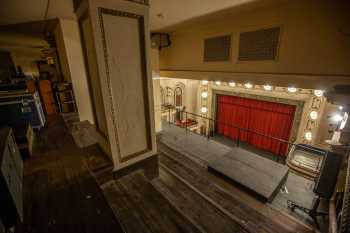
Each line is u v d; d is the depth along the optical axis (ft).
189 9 8.75
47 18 9.27
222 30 11.07
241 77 10.57
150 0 7.43
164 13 9.40
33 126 8.49
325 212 7.82
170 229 4.33
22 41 15.85
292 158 13.99
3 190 3.67
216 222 6.46
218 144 14.67
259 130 20.45
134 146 5.91
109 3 4.32
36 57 26.18
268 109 19.07
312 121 15.26
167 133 16.85
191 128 24.67
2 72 16.42
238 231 6.15
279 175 9.96
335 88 6.75
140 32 5.07
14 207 3.85
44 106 11.17
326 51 7.34
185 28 13.34
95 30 4.26
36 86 10.86
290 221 7.32
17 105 7.89
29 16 8.61
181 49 14.51
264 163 11.18
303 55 8.02
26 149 6.25
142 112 5.78
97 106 5.83
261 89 18.29
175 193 8.21
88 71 5.68
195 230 4.30
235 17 10.15
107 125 5.07
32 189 4.88
